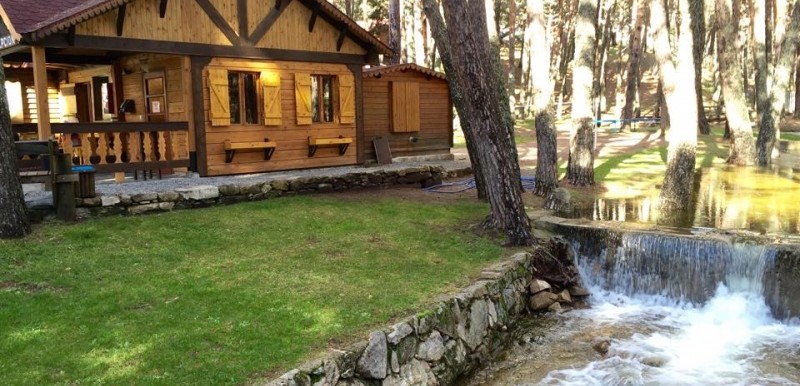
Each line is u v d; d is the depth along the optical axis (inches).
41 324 220.2
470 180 593.0
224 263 297.0
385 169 545.3
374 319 239.3
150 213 378.9
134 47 434.0
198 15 466.6
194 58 467.2
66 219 342.3
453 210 437.4
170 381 186.9
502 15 1638.8
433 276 296.8
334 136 572.7
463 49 354.3
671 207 455.2
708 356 279.6
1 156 303.7
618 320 325.4
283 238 344.2
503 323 298.2
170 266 288.8
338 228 370.0
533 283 339.3
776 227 378.9
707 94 1585.9
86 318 226.8
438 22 465.7
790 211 434.9
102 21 417.7
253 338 217.9
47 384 181.5
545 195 511.2
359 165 594.2
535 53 511.5
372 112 631.2
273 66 520.4
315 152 559.8
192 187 409.4
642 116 1355.8
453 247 346.9
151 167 443.5
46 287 256.2
